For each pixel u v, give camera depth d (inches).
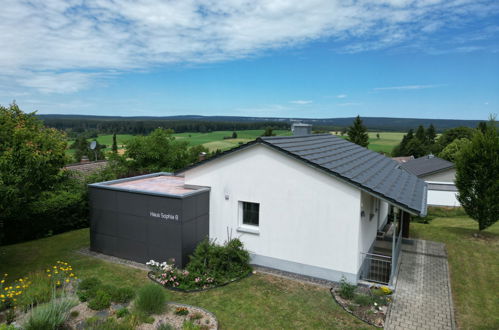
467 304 378.9
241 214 486.6
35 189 474.3
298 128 697.6
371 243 537.6
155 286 351.3
